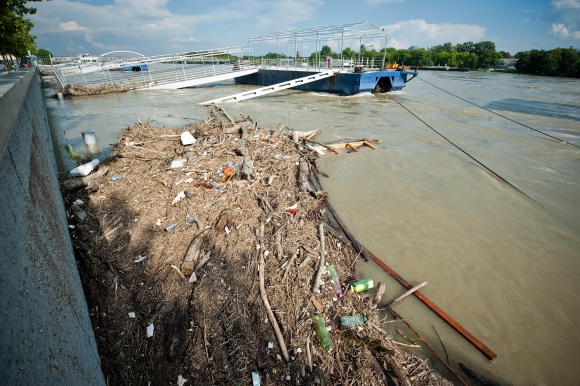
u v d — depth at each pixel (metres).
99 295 5.09
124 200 7.61
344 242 6.86
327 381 4.02
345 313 4.96
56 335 2.91
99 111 20.22
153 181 8.48
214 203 7.34
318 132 15.34
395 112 21.27
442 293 5.88
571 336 5.14
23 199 3.48
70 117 18.39
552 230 7.80
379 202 8.84
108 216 6.98
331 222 7.63
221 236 6.29
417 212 8.41
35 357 2.35
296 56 36.62
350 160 11.88
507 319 5.41
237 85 39.62
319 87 31.34
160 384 3.95
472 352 4.82
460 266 6.54
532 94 29.25
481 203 8.95
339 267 6.07
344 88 29.03
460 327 5.14
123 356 4.28
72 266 4.90
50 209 4.90
